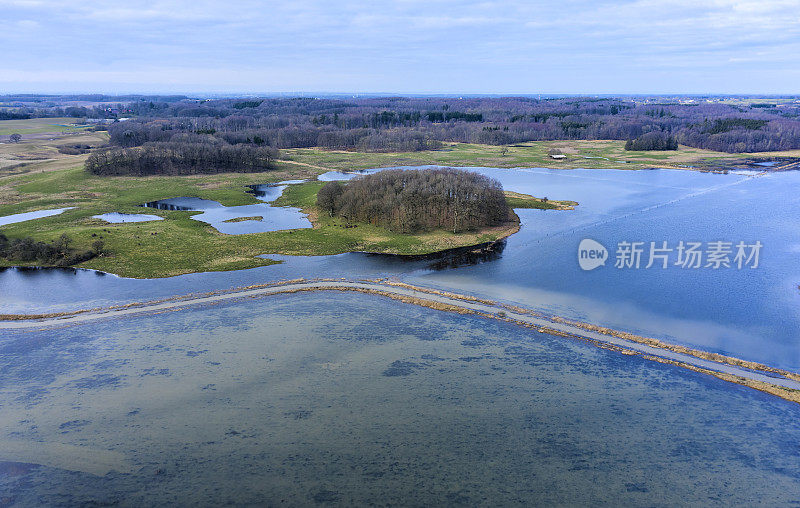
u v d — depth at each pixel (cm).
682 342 8069
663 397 6812
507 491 5356
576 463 5728
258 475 5594
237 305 9612
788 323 8575
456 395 6906
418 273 11050
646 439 6081
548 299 9669
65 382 7231
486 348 8056
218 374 7425
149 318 9094
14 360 7762
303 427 6328
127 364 7669
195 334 8544
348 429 6294
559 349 7988
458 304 9519
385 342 8269
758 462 5716
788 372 7225
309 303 9694
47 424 6388
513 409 6625
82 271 11212
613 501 5216
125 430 6281
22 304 9581
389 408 6675
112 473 5625
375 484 5456
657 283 10319
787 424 6281
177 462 5784
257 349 8088
